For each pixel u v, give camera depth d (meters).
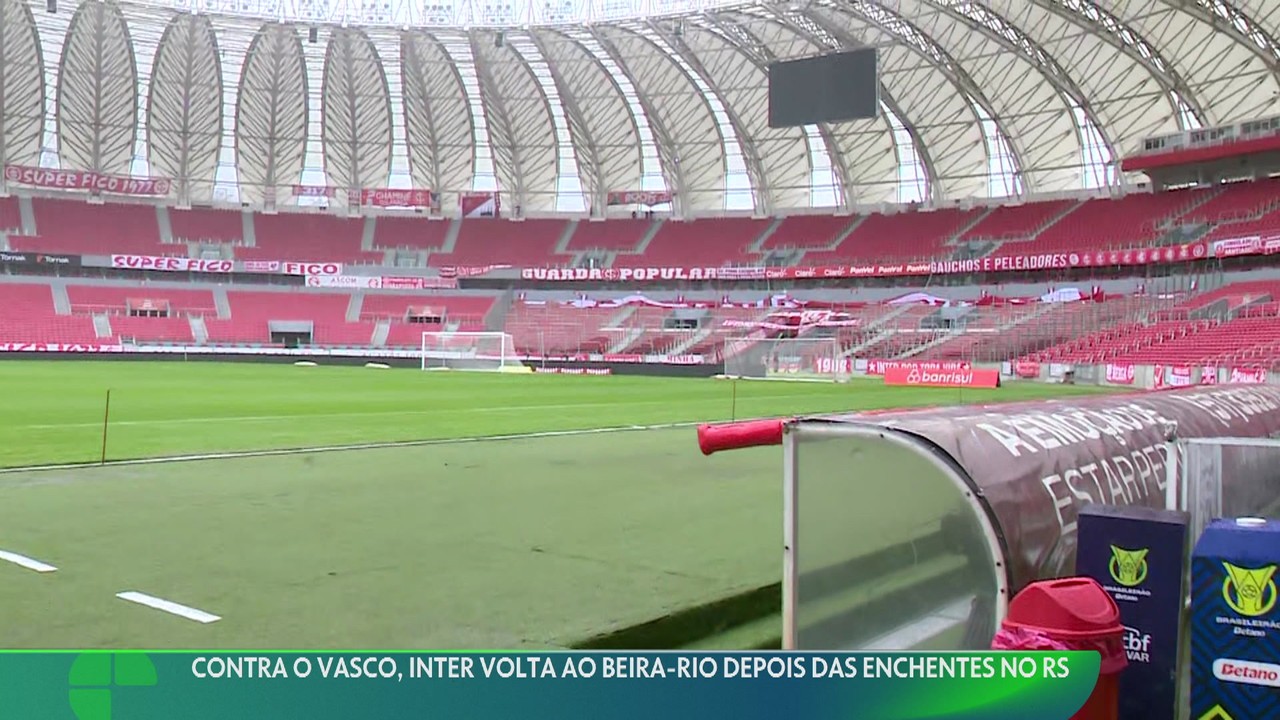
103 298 66.69
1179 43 42.78
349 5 52.44
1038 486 4.48
